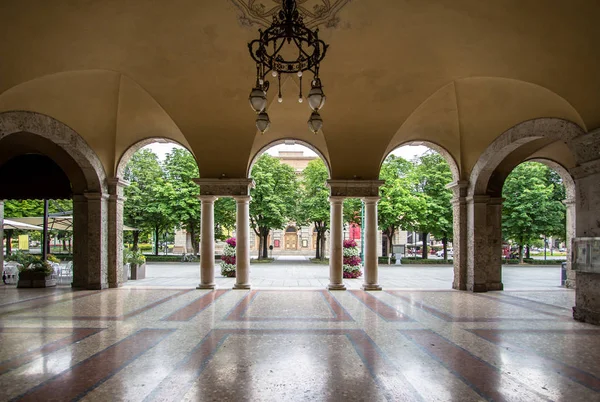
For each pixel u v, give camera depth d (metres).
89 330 7.60
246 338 7.00
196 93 11.31
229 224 33.88
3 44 8.38
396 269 26.97
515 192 29.83
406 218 30.58
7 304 10.66
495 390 4.63
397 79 10.86
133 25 8.88
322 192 32.28
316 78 6.44
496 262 14.05
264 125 6.61
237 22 9.12
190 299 11.54
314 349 6.32
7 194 14.76
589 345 6.63
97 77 10.76
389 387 4.71
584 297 8.73
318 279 18.91
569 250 15.25
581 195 9.05
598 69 8.23
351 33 9.38
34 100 10.48
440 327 7.95
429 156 32.56
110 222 14.20
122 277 14.80
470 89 11.55
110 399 4.33
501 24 8.52
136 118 12.92
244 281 13.94
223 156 13.38
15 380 4.92
